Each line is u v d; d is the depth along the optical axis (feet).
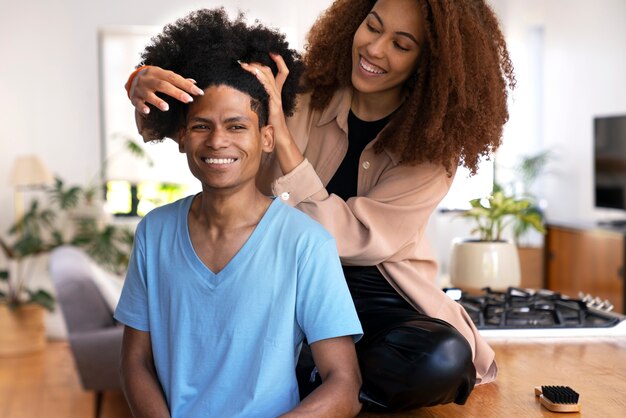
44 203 22.39
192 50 4.86
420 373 5.07
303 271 4.75
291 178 5.65
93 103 22.25
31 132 22.11
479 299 8.17
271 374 4.68
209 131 4.74
